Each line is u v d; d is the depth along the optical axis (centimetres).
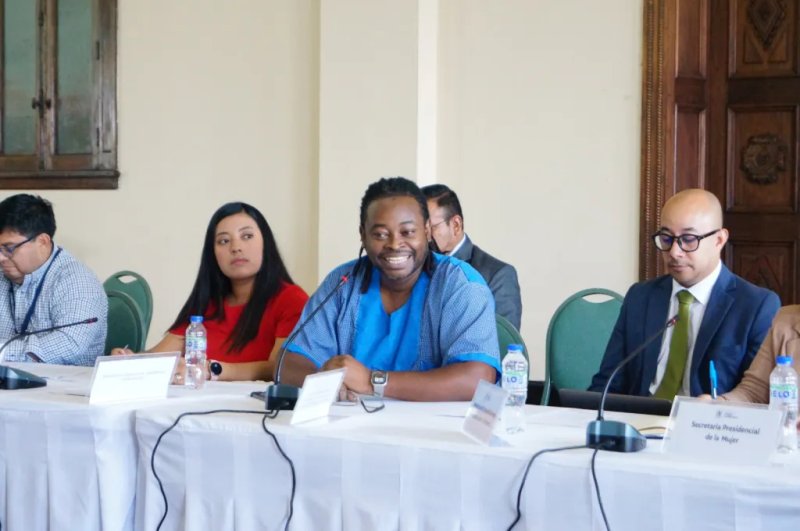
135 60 530
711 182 429
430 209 345
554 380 312
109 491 204
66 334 312
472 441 173
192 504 193
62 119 551
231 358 293
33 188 560
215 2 509
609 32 417
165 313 529
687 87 413
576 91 424
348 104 452
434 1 446
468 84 445
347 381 222
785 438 171
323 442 181
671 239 253
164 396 223
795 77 415
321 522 181
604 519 157
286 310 290
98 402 211
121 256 538
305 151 487
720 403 163
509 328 292
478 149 444
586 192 423
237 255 293
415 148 439
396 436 177
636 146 413
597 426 167
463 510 169
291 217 491
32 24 555
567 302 317
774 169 421
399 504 174
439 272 242
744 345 246
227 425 190
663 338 262
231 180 507
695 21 414
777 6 417
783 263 421
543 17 429
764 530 147
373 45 446
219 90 509
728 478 149
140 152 530
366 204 239
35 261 319
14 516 214
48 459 209
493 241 442
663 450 165
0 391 232
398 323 242
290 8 490
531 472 163
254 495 188
